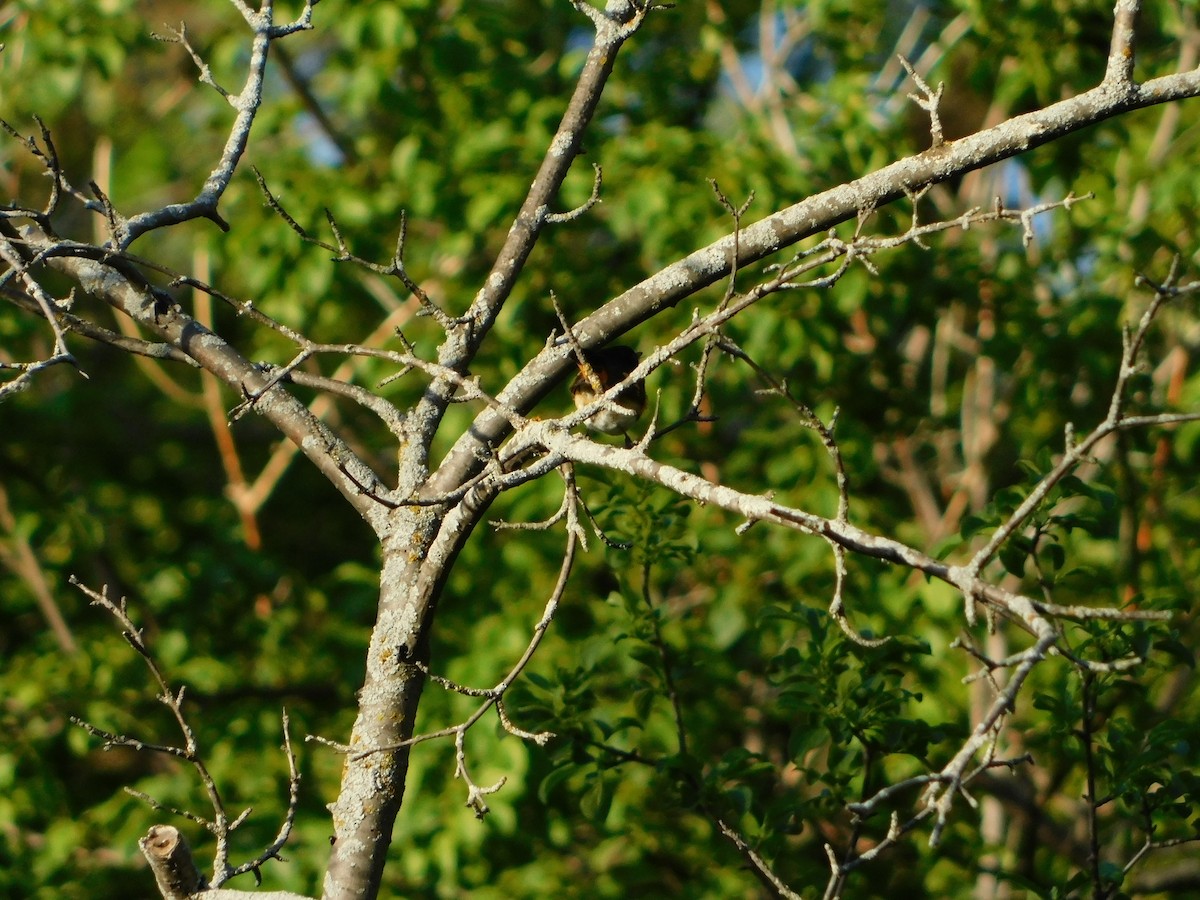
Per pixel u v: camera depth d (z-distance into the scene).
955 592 10.58
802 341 11.05
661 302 6.31
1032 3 11.74
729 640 10.41
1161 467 12.54
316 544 15.53
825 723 7.44
